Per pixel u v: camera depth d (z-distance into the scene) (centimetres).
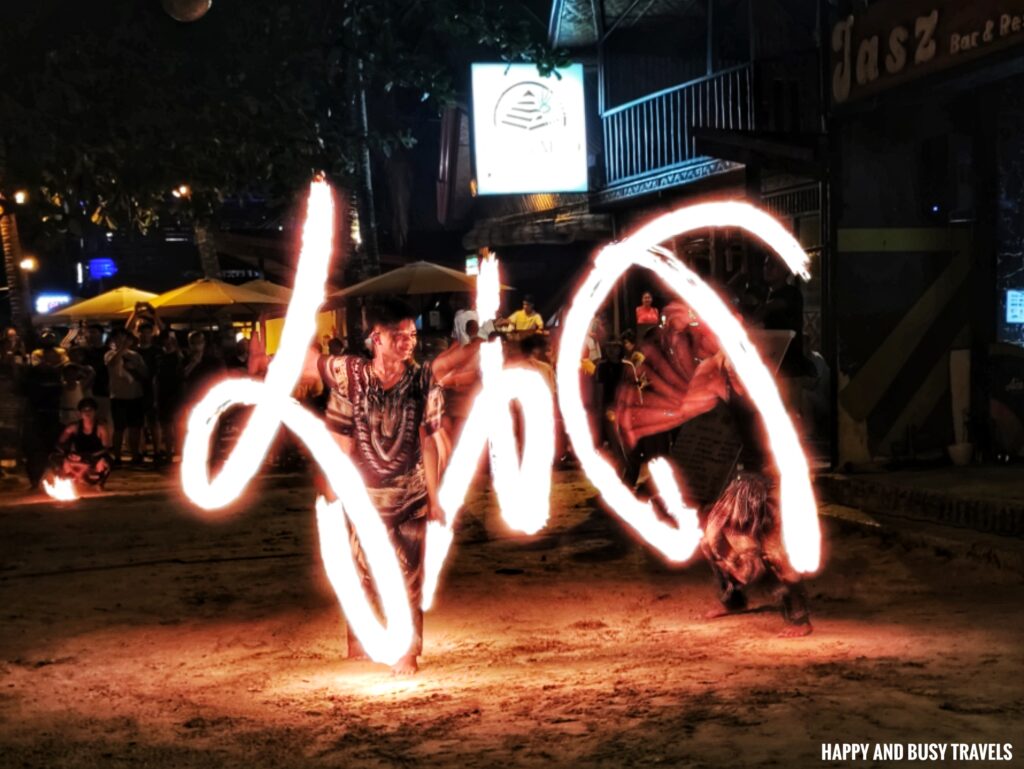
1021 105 1368
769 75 1983
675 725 518
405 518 727
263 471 1952
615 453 1382
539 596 988
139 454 2150
